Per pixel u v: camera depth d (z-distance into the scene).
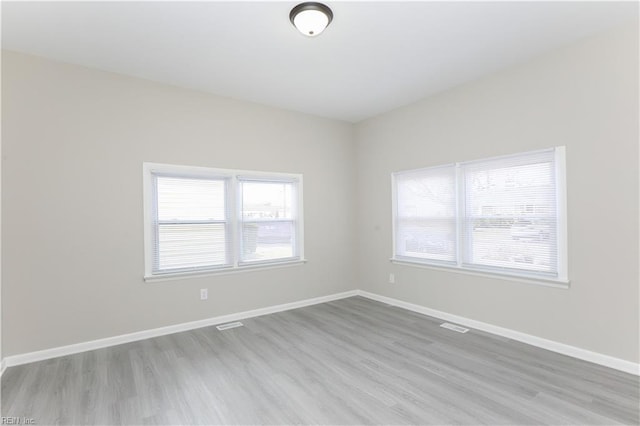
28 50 2.98
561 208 3.03
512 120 3.39
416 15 2.52
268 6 2.39
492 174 3.59
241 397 2.39
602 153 2.78
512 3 2.39
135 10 2.41
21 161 2.99
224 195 4.15
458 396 2.36
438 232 4.18
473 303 3.77
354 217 5.38
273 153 4.56
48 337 3.07
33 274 3.02
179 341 3.47
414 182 4.49
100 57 3.13
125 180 3.49
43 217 3.07
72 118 3.23
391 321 4.06
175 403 2.32
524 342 3.30
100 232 3.35
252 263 4.32
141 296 3.56
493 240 3.58
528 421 2.07
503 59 3.26
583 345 2.90
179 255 3.82
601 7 2.44
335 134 5.22
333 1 2.34
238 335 3.64
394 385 2.53
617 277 2.71
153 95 3.68
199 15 2.49
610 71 2.73
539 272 3.20
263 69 3.45
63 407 2.28
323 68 3.44
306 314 4.40
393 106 4.62
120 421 2.12
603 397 2.31
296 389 2.49
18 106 2.99
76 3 2.31
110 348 3.30
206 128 4.02
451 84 3.87
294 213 4.79
